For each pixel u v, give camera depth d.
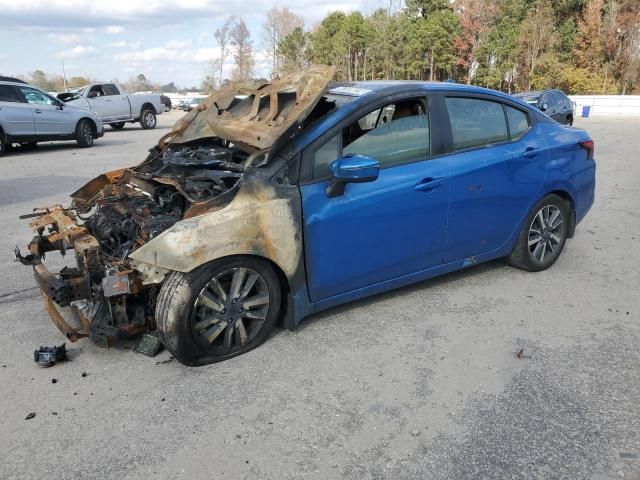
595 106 35.97
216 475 2.68
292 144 3.80
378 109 4.11
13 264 5.77
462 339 4.03
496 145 4.79
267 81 4.46
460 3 53.22
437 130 4.39
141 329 3.77
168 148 5.10
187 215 3.50
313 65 4.13
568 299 4.77
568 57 48.72
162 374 3.58
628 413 3.15
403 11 55.19
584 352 3.84
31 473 2.71
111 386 3.45
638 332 4.15
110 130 23.81
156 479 2.66
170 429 3.03
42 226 4.17
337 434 2.98
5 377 3.57
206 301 3.55
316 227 3.83
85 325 3.73
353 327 4.21
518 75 50.44
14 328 4.25
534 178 5.00
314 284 3.95
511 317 4.40
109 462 2.78
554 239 5.43
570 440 2.92
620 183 10.42
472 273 5.37
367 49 55.06
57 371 3.64
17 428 3.05
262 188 3.65
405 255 4.32
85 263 3.57
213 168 4.27
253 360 3.74
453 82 4.81
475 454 2.82
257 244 3.61
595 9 46.84
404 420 3.09
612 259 5.86
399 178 4.14
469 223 4.63
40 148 16.61
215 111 4.59
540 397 3.30
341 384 3.45
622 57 45.88
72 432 3.01
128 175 4.77
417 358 3.77
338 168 3.64
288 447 2.88
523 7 51.59
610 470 2.70
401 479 2.65
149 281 3.54
